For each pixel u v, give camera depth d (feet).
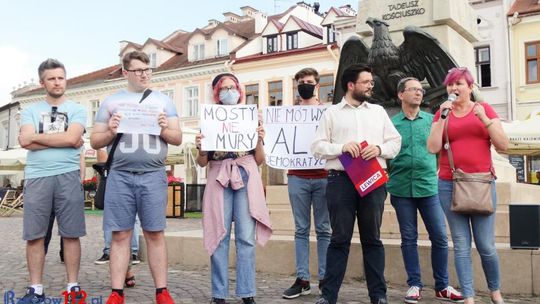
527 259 16.07
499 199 19.34
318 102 17.94
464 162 13.56
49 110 15.90
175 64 118.73
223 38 112.47
